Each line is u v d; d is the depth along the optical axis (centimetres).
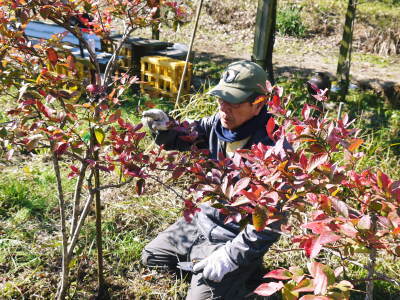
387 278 167
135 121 470
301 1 1216
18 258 281
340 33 1081
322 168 155
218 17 1104
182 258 274
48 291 256
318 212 143
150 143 417
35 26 566
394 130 547
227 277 240
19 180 354
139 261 288
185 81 572
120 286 267
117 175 377
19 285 257
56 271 271
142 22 217
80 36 199
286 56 920
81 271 273
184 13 232
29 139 165
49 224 312
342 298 136
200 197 175
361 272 280
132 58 589
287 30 1076
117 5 212
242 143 235
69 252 217
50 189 350
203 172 181
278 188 157
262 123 230
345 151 169
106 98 176
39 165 382
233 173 171
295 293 140
